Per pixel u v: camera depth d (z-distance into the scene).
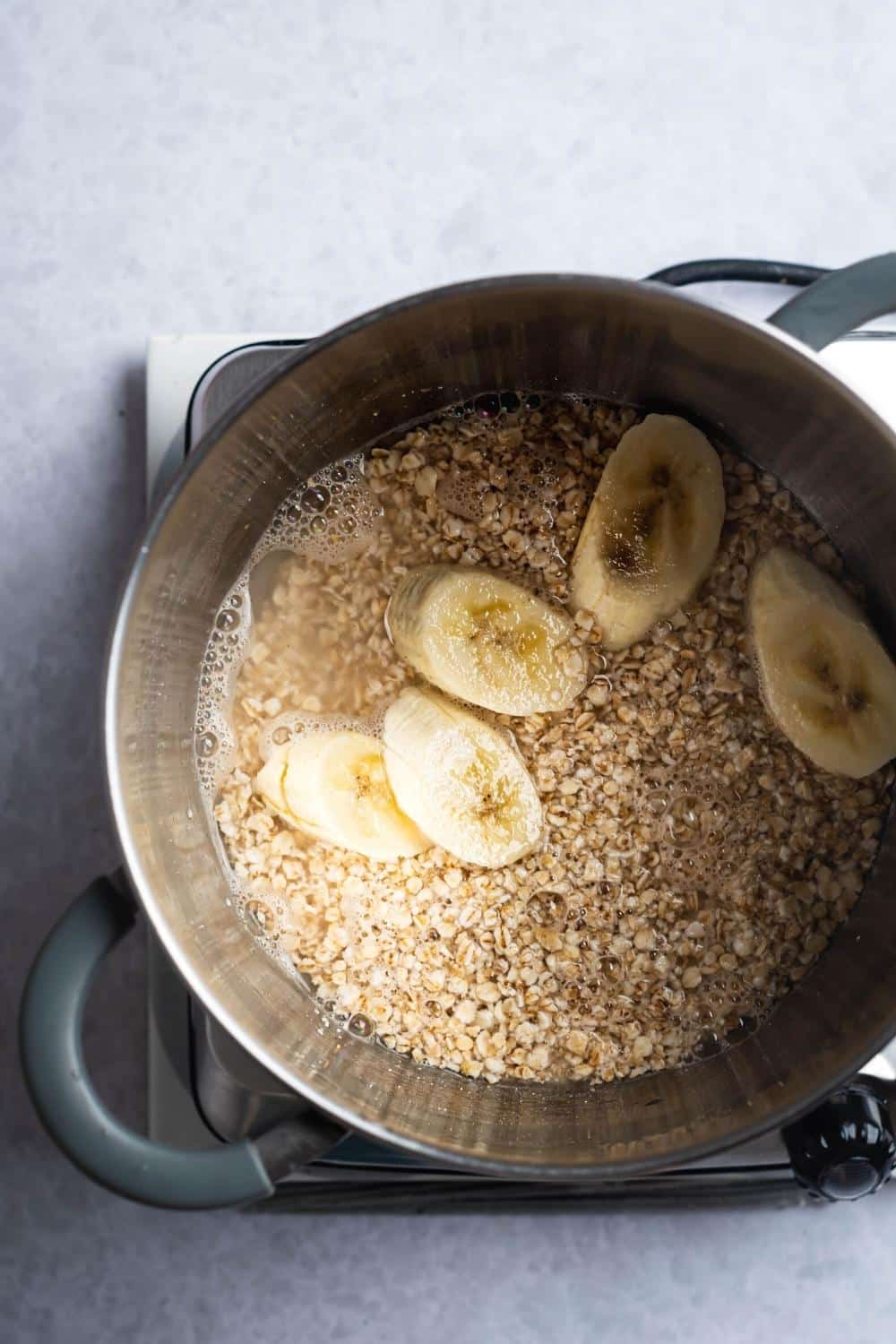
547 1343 0.48
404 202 0.49
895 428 0.37
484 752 0.43
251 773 0.44
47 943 0.39
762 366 0.39
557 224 0.49
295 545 0.44
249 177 0.49
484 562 0.44
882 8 0.49
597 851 0.43
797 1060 0.41
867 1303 0.48
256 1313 0.48
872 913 0.43
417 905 0.43
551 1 0.49
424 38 0.49
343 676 0.44
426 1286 0.48
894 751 0.43
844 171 0.49
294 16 0.49
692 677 0.43
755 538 0.43
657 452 0.43
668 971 0.43
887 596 0.42
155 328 0.49
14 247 0.49
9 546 0.49
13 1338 0.48
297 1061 0.40
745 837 0.43
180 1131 0.45
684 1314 0.48
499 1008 0.43
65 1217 0.49
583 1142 0.40
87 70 0.49
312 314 0.49
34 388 0.49
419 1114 0.41
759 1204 0.47
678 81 0.49
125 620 0.38
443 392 0.43
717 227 0.49
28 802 0.49
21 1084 0.49
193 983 0.38
